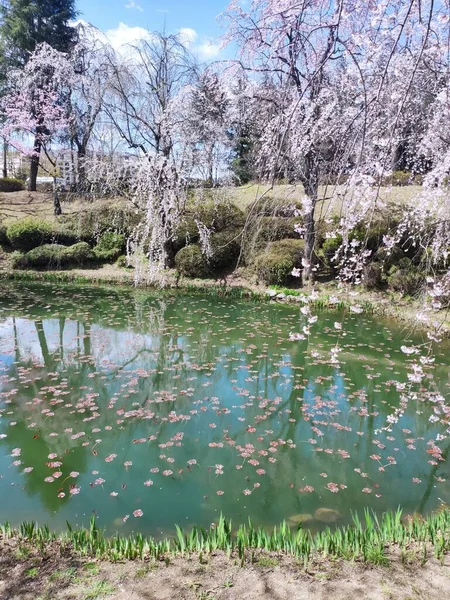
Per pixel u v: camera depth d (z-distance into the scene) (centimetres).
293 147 652
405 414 448
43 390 488
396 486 326
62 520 279
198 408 451
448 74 300
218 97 980
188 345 676
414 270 885
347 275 405
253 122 924
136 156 1094
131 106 1084
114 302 969
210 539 248
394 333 740
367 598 198
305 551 232
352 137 394
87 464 346
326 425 420
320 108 662
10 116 1397
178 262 1176
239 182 1373
